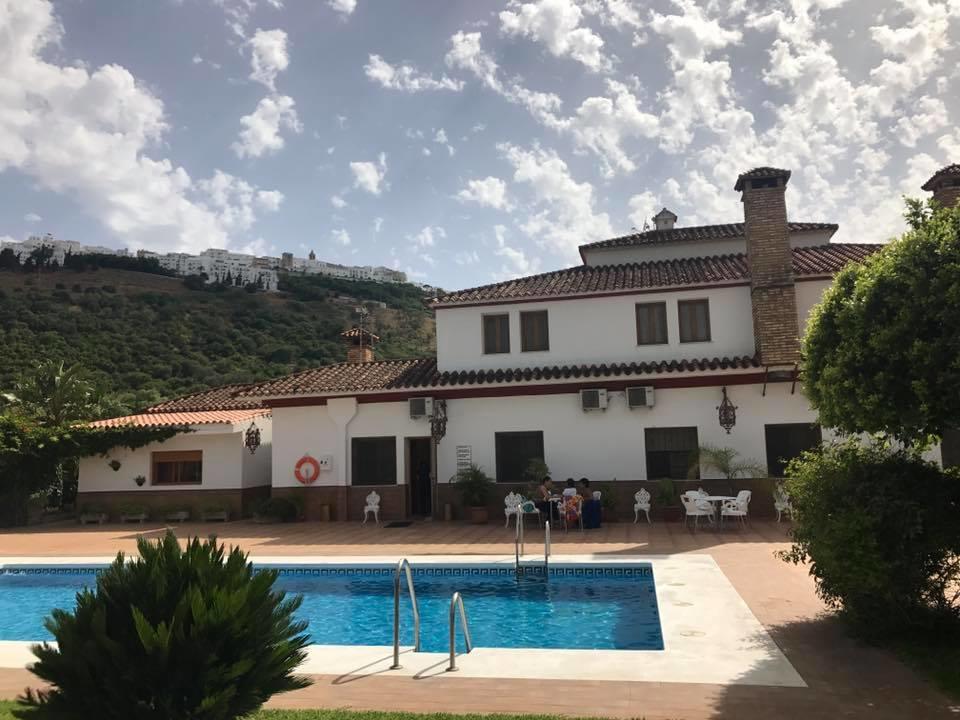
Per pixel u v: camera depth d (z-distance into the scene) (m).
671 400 19.59
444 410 20.72
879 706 5.61
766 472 18.77
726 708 5.63
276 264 127.19
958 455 15.05
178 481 23.98
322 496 21.44
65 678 4.38
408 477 21.19
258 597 4.84
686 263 22.92
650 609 10.53
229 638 4.59
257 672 4.68
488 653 7.42
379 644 9.18
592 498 17.97
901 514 6.74
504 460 20.47
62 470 25.95
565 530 17.41
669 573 11.36
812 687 6.09
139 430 23.56
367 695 6.13
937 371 6.21
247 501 23.58
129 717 4.31
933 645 7.02
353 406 21.33
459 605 7.73
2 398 31.30
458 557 13.55
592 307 21.14
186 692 4.41
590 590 11.75
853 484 7.23
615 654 7.22
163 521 23.50
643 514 19.23
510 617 10.25
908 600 6.92
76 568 14.46
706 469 19.02
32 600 12.95
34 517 24.55
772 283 19.14
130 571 4.81
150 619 4.56
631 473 19.58
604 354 20.84
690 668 6.68
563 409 20.16
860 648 7.21
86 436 23.72
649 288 20.56
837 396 7.02
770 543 14.42
